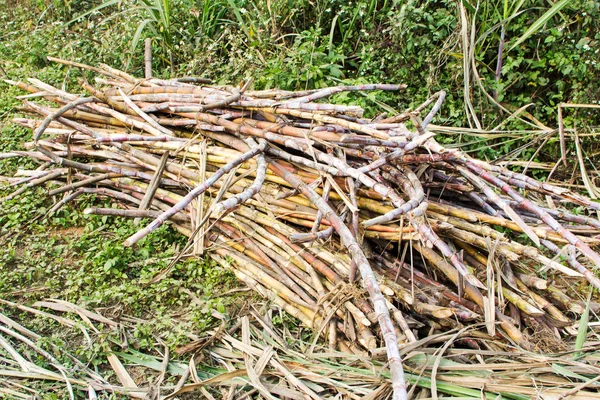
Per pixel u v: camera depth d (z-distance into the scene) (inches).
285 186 141.4
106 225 159.0
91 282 138.2
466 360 114.2
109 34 235.6
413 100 203.9
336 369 111.2
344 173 126.3
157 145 155.9
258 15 228.7
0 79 216.8
